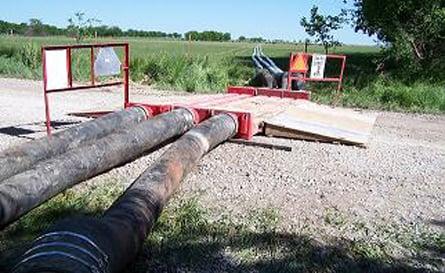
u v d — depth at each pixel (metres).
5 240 3.82
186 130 7.04
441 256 4.00
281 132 7.52
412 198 5.26
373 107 12.35
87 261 2.43
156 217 3.72
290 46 64.50
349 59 27.56
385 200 5.14
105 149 5.23
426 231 4.43
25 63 17.83
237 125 7.06
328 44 20.05
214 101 8.57
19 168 4.76
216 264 3.68
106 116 6.64
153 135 6.10
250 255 3.82
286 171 5.90
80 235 2.60
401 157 6.96
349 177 5.84
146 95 12.52
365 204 4.99
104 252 2.62
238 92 10.48
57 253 2.41
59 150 5.39
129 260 3.04
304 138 7.48
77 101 10.80
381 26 17.77
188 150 5.20
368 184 5.62
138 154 6.04
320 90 14.36
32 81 14.98
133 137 5.71
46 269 2.31
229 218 4.42
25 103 10.18
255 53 17.58
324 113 8.86
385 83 15.63
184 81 15.10
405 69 17.12
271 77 11.98
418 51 17.44
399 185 5.66
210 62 17.69
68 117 8.62
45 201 4.39
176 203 4.67
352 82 15.83
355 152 7.04
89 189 4.95
